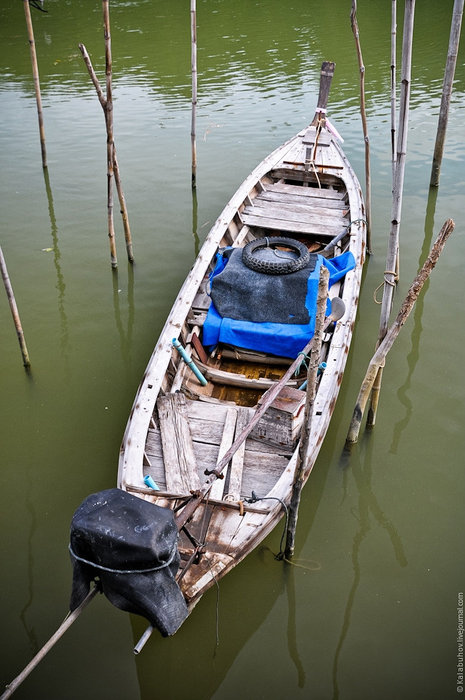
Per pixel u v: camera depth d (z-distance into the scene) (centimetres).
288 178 988
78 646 440
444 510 527
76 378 676
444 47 1725
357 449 582
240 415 553
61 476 562
